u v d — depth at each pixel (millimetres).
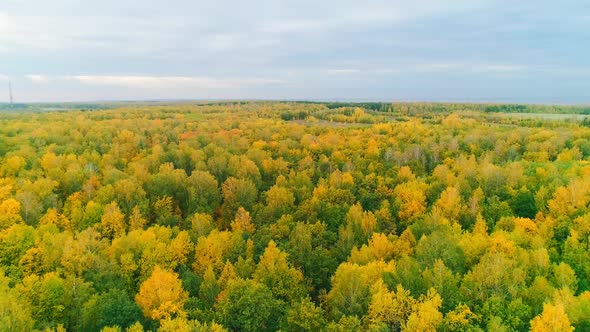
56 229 70812
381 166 111438
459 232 63062
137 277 60844
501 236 54781
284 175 110500
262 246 68625
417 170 110312
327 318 49500
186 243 66250
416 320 41531
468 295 46156
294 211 84375
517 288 44750
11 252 62125
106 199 85875
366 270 52031
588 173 82312
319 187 90375
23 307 48594
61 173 99125
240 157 116000
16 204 74688
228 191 93062
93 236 63781
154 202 90562
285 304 51188
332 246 68812
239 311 47375
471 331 40594
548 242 59281
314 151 132250
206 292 53750
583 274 51812
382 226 75562
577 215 64938
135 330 42875
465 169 92125
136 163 110062
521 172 85312
